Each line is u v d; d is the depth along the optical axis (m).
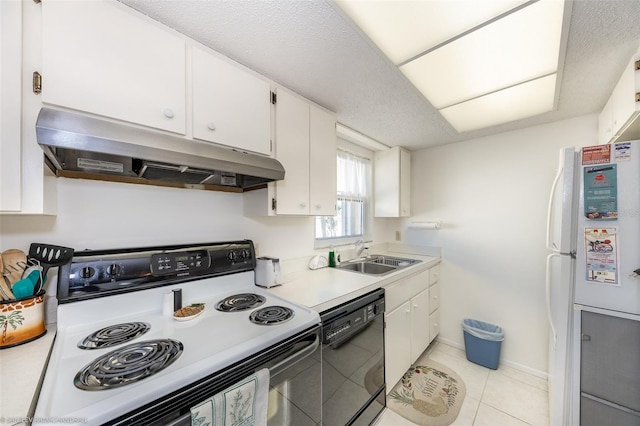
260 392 0.81
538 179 2.12
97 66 0.85
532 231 2.15
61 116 0.72
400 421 1.59
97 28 0.85
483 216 2.40
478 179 2.43
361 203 2.75
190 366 0.71
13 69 0.73
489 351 2.15
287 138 1.48
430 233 2.75
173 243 1.32
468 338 2.28
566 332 1.28
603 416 1.19
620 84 1.36
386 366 1.69
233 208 1.59
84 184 1.07
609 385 1.18
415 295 2.11
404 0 0.89
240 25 1.03
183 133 1.05
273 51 1.19
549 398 1.68
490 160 2.36
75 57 0.81
